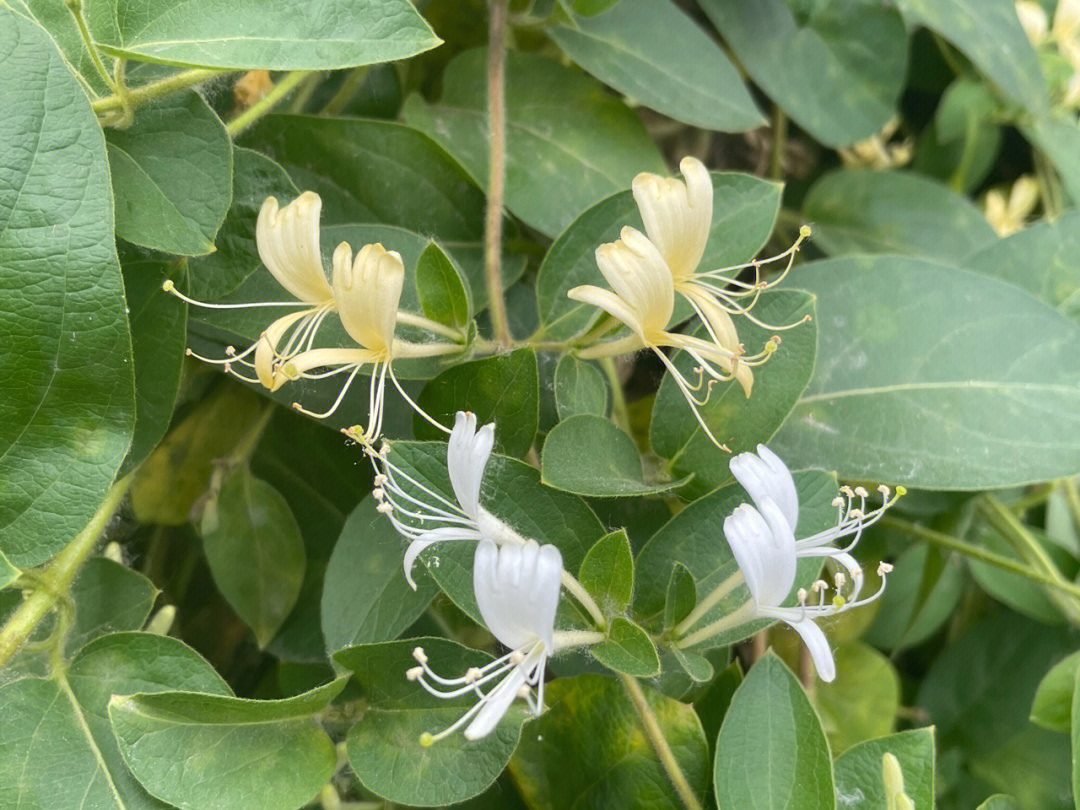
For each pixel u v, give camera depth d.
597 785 0.22
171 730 0.19
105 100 0.20
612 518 0.23
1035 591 0.27
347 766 0.23
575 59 0.25
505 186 0.25
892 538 0.27
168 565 0.25
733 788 0.20
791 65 0.27
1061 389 0.23
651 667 0.19
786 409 0.22
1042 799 0.27
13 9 0.19
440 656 0.21
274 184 0.21
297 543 0.24
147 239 0.20
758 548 0.18
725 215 0.23
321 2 0.19
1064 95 0.30
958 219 0.29
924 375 0.23
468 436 0.19
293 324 0.21
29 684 0.20
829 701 0.26
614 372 0.25
